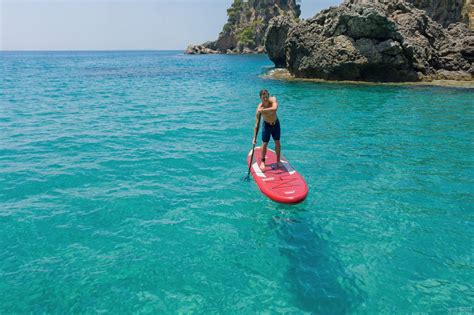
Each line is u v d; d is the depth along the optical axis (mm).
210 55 121375
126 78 39438
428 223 7051
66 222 6895
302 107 19703
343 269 5617
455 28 36781
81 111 18531
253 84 31641
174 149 11719
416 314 4695
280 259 5852
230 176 9375
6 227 6672
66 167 9914
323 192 8461
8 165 10023
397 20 33719
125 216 7172
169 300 4883
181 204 7734
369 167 10141
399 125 15305
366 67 30594
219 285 5203
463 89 26422
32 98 23156
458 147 12078
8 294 4938
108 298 4898
